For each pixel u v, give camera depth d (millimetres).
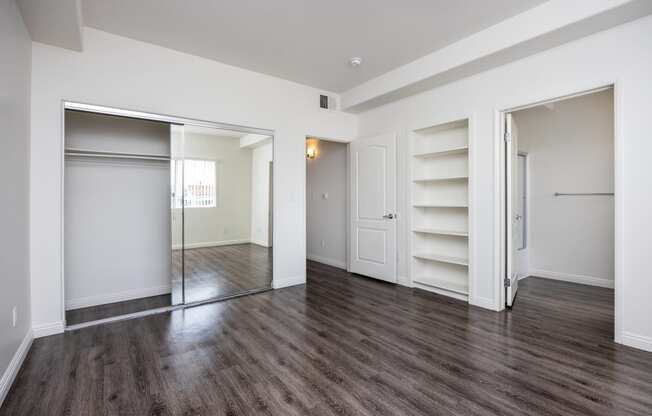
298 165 4156
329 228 5426
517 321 2914
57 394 1821
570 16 2344
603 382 1920
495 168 3158
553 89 2723
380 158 4305
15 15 2078
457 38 3018
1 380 1797
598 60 2475
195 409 1695
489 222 3221
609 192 4008
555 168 4441
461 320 2947
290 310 3227
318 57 3402
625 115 2346
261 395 1816
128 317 3023
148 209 3676
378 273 4340
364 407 1711
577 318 2979
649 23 2250
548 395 1801
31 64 2531
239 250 4027
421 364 2154
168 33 2908
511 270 3271
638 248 2305
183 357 2254
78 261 3293
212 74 3463
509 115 3172
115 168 3471
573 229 4293
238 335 2629
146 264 3686
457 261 3553
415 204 3986
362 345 2443
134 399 1778
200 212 3738
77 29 2396
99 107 2840
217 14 2611
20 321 2209
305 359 2227
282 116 3998
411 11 2574
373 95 3984
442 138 3934
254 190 4055
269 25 2781
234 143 3910
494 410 1678
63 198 2678
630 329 2363
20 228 2240
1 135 1854
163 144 3721
